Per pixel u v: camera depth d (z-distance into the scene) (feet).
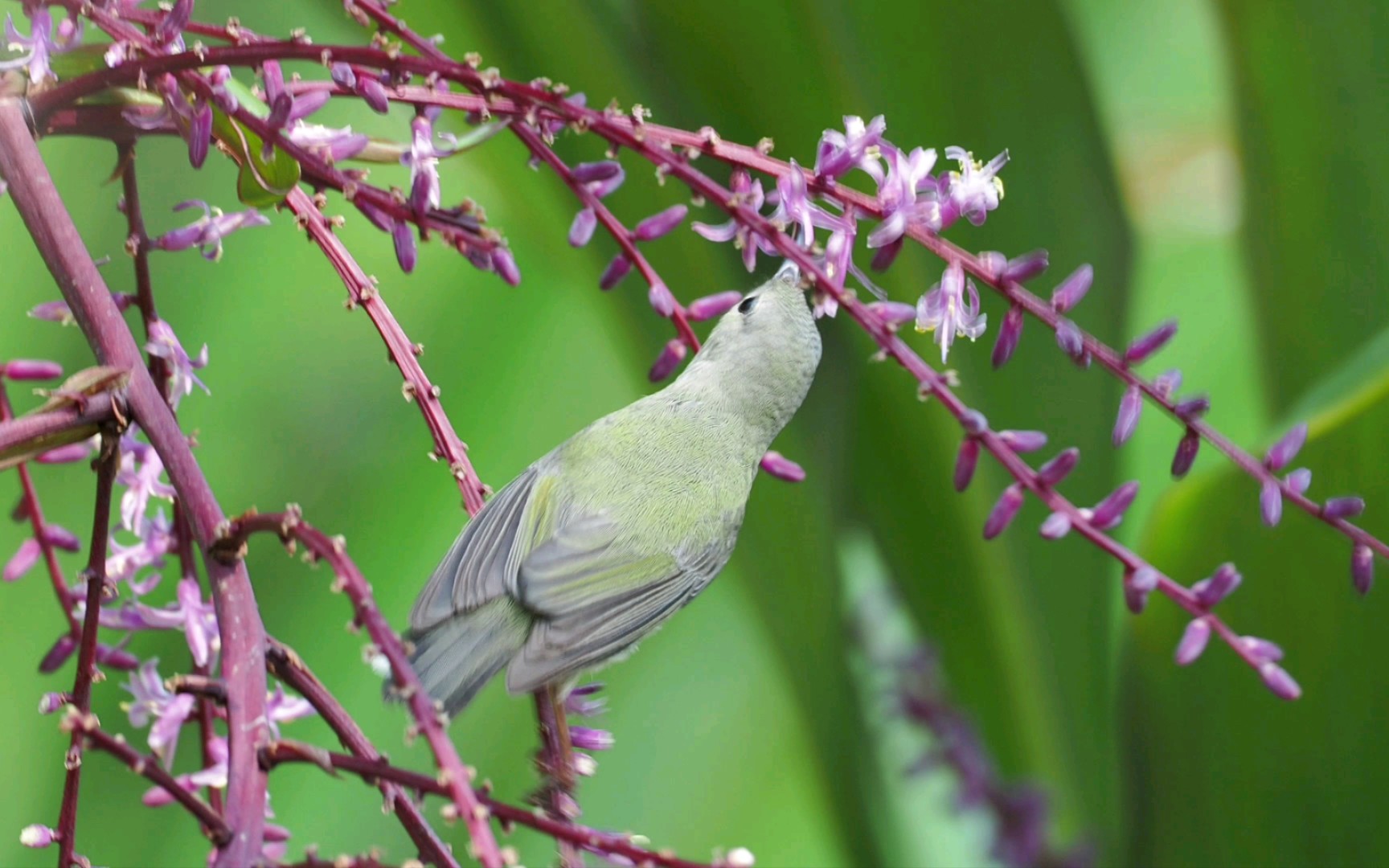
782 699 13.99
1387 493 13.09
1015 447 12.66
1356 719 13.19
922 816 13.47
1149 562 13.19
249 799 12.50
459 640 12.89
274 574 13.60
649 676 14.20
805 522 13.44
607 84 13.30
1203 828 13.29
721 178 13.34
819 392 13.48
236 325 13.61
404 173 14.08
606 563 13.06
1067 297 12.68
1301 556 13.14
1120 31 16.80
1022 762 13.51
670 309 12.76
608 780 13.73
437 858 12.55
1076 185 13.50
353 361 13.67
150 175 13.55
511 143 13.33
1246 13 13.55
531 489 13.10
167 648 13.46
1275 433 13.08
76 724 12.44
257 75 12.82
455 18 13.29
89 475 13.51
